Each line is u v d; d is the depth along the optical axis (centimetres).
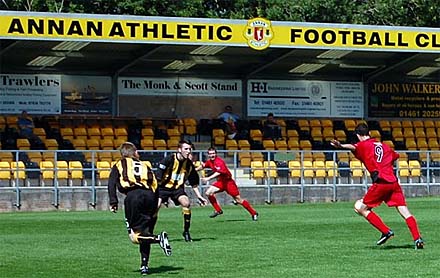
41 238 2680
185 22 4466
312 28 4659
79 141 4962
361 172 4572
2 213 3909
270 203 4409
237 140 5222
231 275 1830
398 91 5728
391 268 1905
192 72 5369
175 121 5238
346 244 2414
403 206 2256
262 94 5491
